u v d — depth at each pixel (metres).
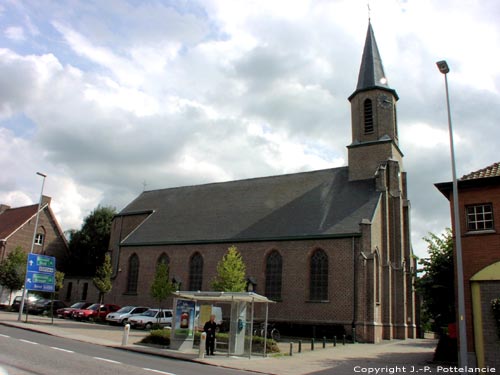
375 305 30.66
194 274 39.09
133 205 50.72
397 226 35.25
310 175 41.34
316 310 32.00
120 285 43.03
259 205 40.41
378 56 40.91
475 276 17.72
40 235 54.53
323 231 33.44
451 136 17.25
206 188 47.59
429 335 45.50
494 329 17.02
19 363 12.55
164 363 16.19
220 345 22.94
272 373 15.70
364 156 37.97
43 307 42.53
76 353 16.12
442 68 17.88
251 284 32.06
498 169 19.12
